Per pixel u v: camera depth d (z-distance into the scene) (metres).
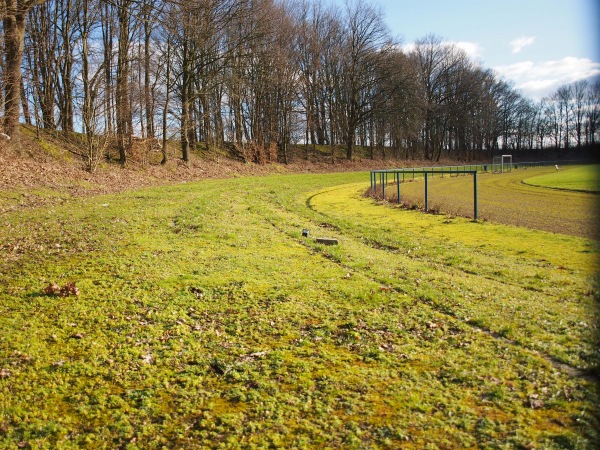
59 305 6.59
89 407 4.25
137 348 5.37
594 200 23.75
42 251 9.55
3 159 19.75
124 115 29.86
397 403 4.26
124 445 3.75
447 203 22.95
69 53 30.66
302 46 55.81
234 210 17.58
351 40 59.16
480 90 86.44
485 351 5.31
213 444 3.73
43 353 5.20
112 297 6.95
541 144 100.56
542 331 5.85
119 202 17.56
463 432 3.80
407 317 6.43
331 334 5.89
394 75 58.94
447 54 77.31
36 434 3.86
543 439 3.65
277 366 5.01
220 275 8.28
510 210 19.95
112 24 29.41
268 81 47.12
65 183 20.67
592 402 4.15
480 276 8.90
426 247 11.77
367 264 9.50
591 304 6.96
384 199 23.83
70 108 30.78
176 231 12.31
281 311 6.61
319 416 4.08
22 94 29.28
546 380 4.58
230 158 47.09
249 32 38.91
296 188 31.48
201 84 42.22
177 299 6.97
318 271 8.86
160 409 4.23
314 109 62.09
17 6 15.89
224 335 5.82
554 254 10.65
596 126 80.06
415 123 65.50
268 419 4.05
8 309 6.41
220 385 4.65
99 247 10.02
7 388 4.49
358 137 77.19
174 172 33.91
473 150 98.56
